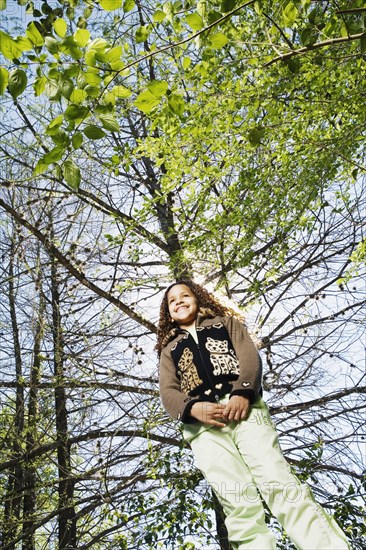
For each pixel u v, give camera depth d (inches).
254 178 309.4
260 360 153.9
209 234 341.1
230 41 203.9
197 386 153.6
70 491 402.0
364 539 352.2
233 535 138.7
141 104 167.0
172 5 177.5
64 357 410.6
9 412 443.5
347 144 277.0
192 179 328.2
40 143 401.1
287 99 283.7
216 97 280.5
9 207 395.5
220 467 143.9
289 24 247.0
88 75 152.3
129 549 365.1
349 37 174.9
